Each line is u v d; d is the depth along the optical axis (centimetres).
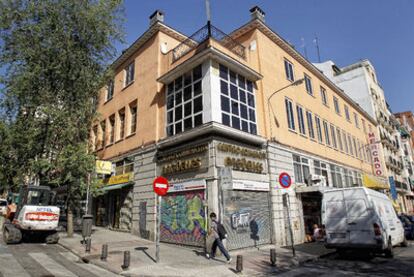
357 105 2950
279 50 1816
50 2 1519
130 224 1611
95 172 1636
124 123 1916
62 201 2139
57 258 981
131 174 1653
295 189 1584
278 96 1675
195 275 757
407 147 4725
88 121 1703
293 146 1689
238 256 811
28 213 1230
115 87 2128
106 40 1661
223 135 1246
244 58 1562
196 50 1399
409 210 3984
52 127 1530
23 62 1524
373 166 3036
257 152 1399
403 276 766
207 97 1252
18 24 1520
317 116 2120
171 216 1330
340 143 2417
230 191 1196
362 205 1064
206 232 1127
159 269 812
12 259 912
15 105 1545
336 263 984
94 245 1210
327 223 1125
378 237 1004
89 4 1605
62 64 1556
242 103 1417
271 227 1364
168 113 1507
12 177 1692
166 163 1419
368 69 3734
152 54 1739
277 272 843
